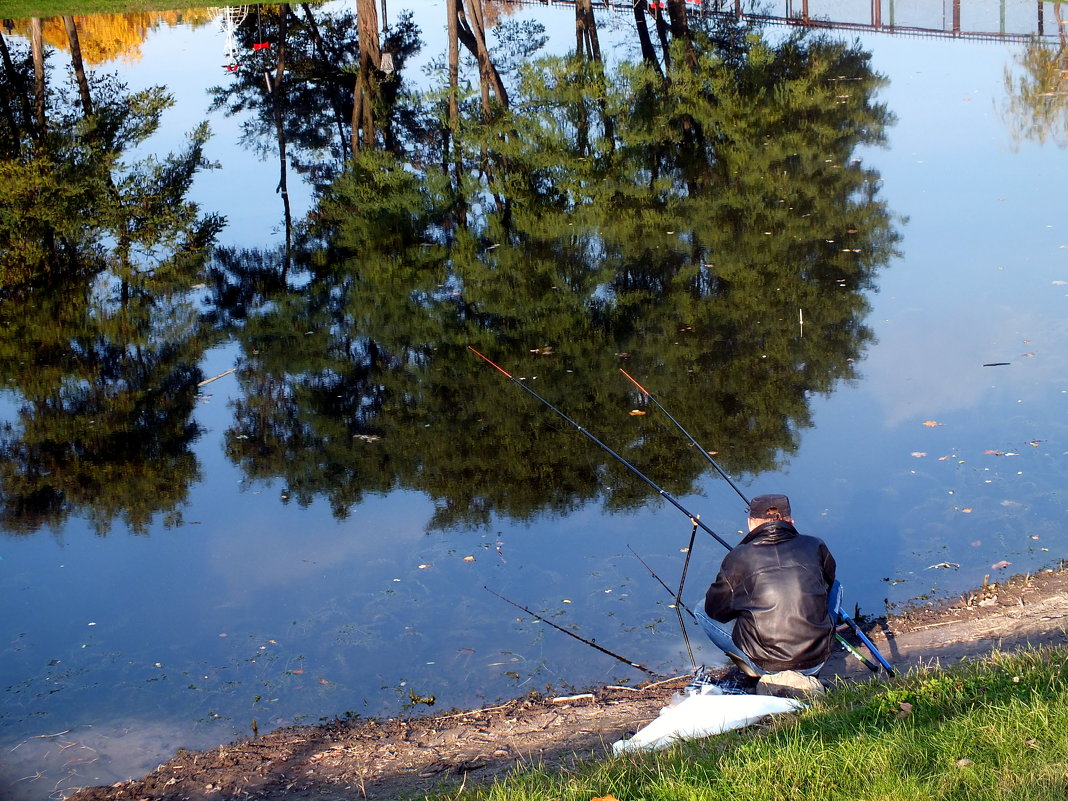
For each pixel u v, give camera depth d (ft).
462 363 41.65
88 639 23.63
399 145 76.95
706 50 82.89
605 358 40.47
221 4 116.88
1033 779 11.35
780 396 34.73
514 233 58.75
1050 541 24.17
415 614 23.82
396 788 16.71
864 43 101.45
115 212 64.75
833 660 19.76
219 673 21.95
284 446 35.14
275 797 17.13
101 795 17.88
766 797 12.04
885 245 49.44
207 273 56.70
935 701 14.34
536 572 25.38
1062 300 40.19
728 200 60.13
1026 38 97.86
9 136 68.69
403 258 56.85
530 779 14.56
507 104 73.00
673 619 22.94
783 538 17.97
